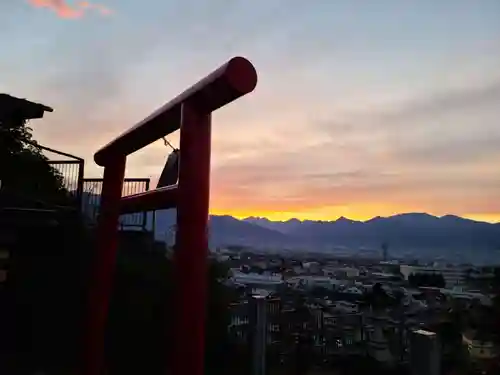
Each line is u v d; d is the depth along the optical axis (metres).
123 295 8.75
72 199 9.38
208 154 2.07
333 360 8.06
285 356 8.36
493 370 5.41
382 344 7.75
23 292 8.61
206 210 2.03
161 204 2.51
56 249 8.91
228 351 8.62
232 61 1.83
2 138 9.39
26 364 7.62
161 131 2.70
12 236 8.62
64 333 8.23
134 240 10.02
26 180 9.48
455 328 6.92
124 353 8.43
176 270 1.98
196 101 2.04
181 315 1.92
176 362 1.89
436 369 2.84
